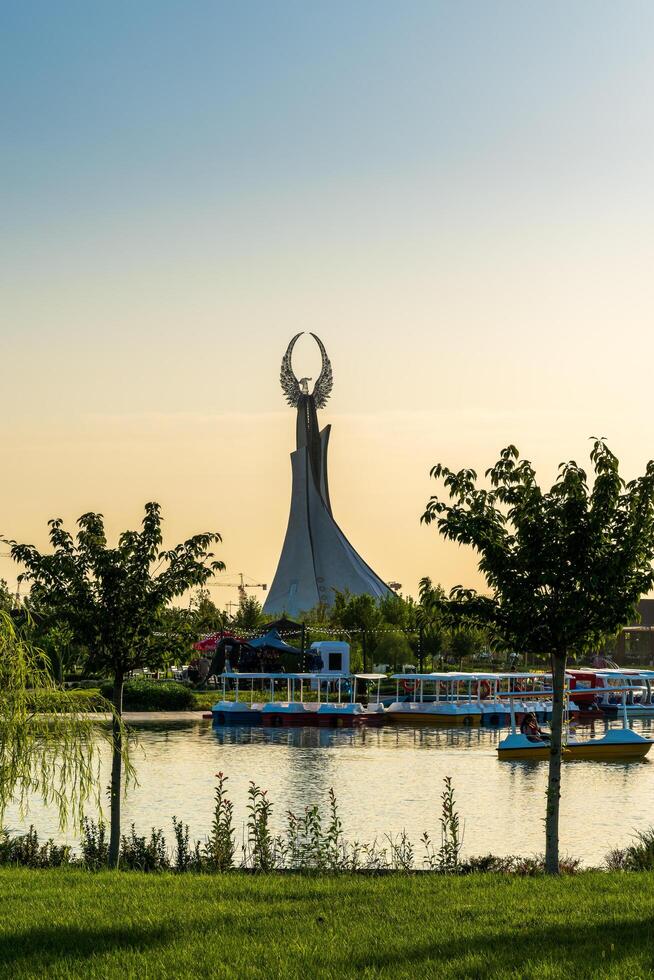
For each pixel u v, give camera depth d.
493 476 21.03
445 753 56.00
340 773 46.56
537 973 11.95
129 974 12.17
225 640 96.12
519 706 80.06
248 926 14.51
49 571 22.69
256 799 38.03
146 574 23.08
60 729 19.23
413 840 29.52
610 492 20.14
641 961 12.37
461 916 15.06
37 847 23.16
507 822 33.53
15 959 12.84
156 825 31.38
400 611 141.38
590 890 17.14
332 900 16.33
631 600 20.44
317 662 101.50
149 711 81.19
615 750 55.81
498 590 20.92
